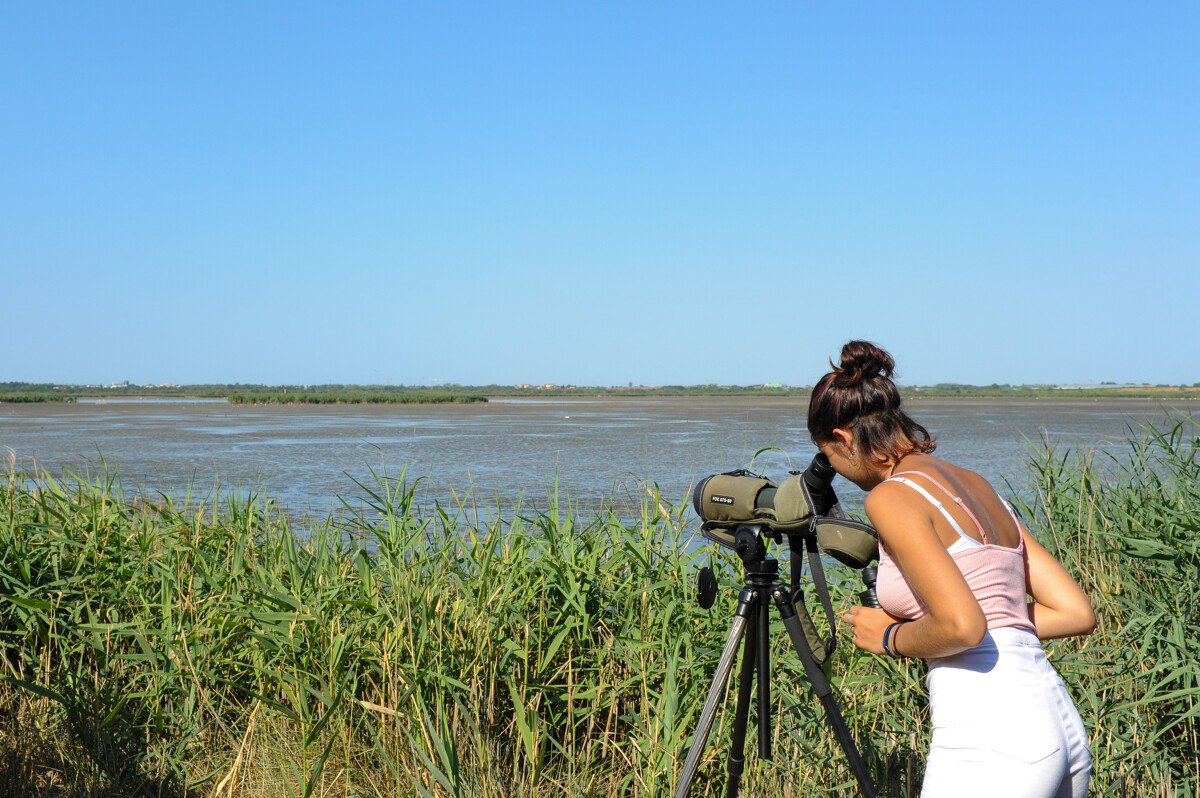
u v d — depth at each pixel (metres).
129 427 35.62
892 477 1.72
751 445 23.27
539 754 2.98
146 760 3.02
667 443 24.34
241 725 3.26
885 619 1.80
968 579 1.68
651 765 2.77
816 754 2.88
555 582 3.49
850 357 1.82
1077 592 1.83
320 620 3.29
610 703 3.19
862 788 1.98
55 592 3.80
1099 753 2.83
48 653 3.52
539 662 3.27
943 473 1.73
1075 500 4.11
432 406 81.00
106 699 3.21
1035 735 1.62
